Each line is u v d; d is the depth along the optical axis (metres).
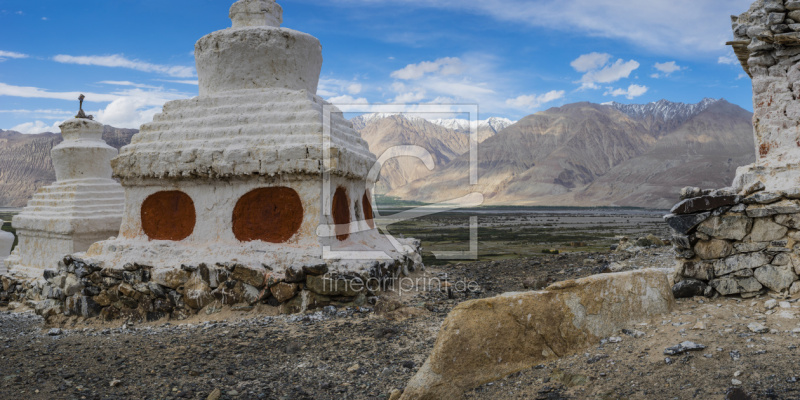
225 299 10.38
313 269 9.97
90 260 11.56
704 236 6.96
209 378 6.79
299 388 6.36
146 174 11.84
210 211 11.53
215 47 12.56
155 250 11.48
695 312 6.42
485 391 5.46
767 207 6.57
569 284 6.19
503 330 5.78
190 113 12.28
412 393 5.38
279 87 12.62
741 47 8.53
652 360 5.46
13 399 6.18
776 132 7.61
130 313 11.01
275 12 13.61
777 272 6.47
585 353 5.90
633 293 6.47
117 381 6.62
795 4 7.39
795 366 4.91
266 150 10.95
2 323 13.30
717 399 4.65
